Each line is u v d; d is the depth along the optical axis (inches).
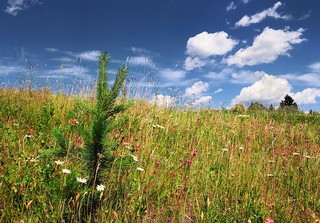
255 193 86.6
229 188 86.4
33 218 61.9
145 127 119.7
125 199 68.2
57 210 63.1
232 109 250.7
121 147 89.8
